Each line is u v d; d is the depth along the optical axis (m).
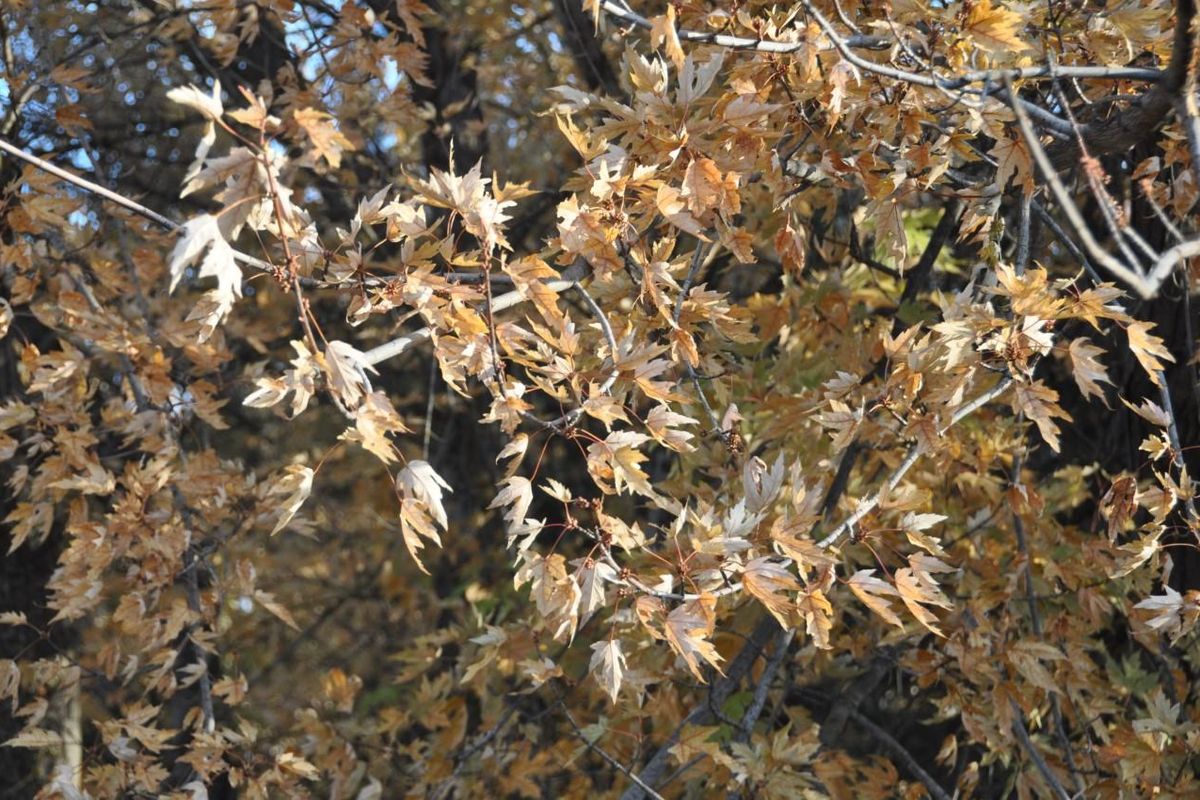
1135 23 2.78
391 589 7.52
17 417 3.78
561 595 2.34
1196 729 3.29
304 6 4.95
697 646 2.31
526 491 2.37
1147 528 2.80
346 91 4.51
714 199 2.54
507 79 6.13
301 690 8.66
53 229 4.06
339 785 4.61
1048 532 4.00
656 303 2.69
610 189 2.46
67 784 3.67
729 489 3.66
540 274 2.38
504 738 5.04
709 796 4.25
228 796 4.98
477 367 2.38
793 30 2.83
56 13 4.91
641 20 2.65
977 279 3.62
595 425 5.93
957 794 4.03
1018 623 4.10
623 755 4.46
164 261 4.69
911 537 2.58
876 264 3.88
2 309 3.78
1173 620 2.76
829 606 2.43
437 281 2.34
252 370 4.18
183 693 5.59
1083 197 4.41
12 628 5.04
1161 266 1.66
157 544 3.73
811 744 3.48
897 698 5.05
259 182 1.95
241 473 4.22
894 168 2.86
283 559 8.52
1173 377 3.88
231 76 5.53
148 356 3.97
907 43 2.71
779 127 2.96
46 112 4.82
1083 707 3.83
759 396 3.94
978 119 2.65
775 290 4.99
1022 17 2.62
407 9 4.30
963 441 3.85
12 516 3.80
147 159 5.90
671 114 2.55
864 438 3.48
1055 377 4.72
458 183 2.30
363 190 5.52
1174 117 2.97
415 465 2.15
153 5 5.32
